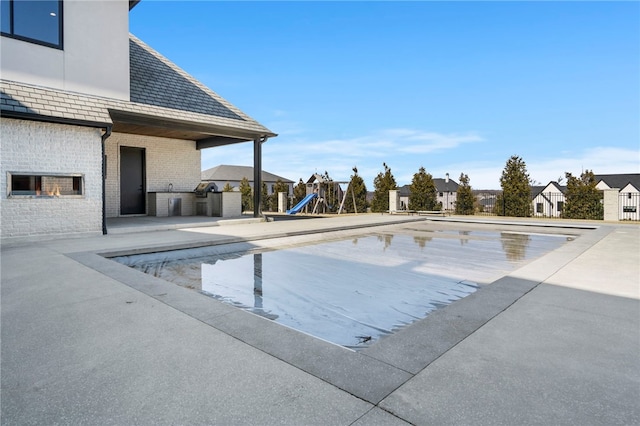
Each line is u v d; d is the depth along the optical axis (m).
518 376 2.00
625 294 3.66
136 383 1.91
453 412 1.65
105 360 2.18
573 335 2.60
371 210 21.73
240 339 2.47
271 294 4.46
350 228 10.92
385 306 4.01
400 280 5.13
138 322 2.80
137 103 9.52
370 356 2.22
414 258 6.78
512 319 2.92
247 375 1.98
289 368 2.06
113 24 9.09
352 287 4.77
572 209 16.23
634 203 28.98
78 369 2.07
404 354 2.26
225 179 50.16
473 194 18.83
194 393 1.81
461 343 2.44
